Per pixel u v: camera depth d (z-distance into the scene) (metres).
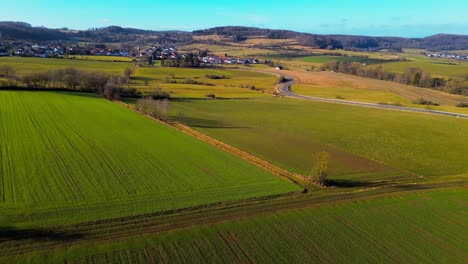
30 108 76.00
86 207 33.00
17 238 27.44
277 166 50.12
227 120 85.81
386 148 65.56
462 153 64.62
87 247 26.80
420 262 27.66
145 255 26.27
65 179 39.28
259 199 37.34
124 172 42.59
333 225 32.62
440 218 35.38
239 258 26.64
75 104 84.81
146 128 66.38
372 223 33.44
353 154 60.12
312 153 59.12
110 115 75.50
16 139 53.06
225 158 50.91
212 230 30.36
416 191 42.56
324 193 40.34
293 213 34.47
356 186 43.75
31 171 40.94
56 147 50.44
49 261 24.91
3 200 33.41
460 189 44.06
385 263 27.17
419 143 70.81
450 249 29.77
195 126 75.69
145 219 31.53
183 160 48.69
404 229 32.69
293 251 27.98
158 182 40.19
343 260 27.20
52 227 29.27
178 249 27.30
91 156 47.72
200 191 38.38
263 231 30.77
